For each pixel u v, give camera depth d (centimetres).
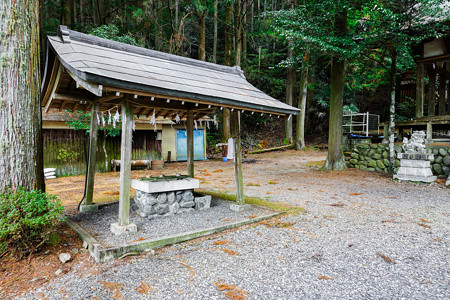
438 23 837
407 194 660
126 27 1662
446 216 476
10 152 334
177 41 1565
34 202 321
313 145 2119
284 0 1683
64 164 1110
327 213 501
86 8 1805
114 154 1225
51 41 361
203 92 395
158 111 607
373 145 1062
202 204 520
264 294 247
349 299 239
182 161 1567
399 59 1020
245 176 1011
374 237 380
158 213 459
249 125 2441
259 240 373
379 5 823
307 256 324
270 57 2425
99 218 466
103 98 435
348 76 1354
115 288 260
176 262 312
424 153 803
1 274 291
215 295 247
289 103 2066
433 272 283
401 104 1878
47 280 281
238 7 1689
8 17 335
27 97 351
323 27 964
